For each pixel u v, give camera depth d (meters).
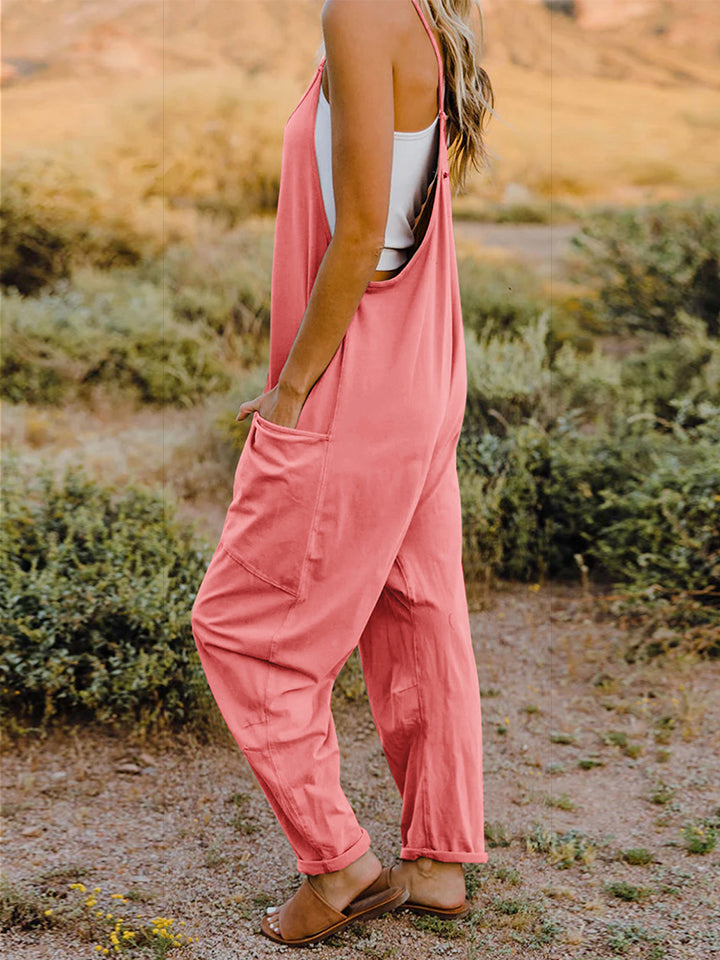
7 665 2.37
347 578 1.42
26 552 2.70
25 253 4.55
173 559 2.55
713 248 4.32
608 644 2.79
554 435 3.45
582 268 4.47
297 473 1.39
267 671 1.45
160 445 3.36
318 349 1.36
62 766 2.19
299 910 1.51
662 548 3.01
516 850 1.80
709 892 1.70
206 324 3.81
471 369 3.29
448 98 1.50
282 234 1.45
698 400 3.74
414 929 1.55
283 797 1.45
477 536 3.03
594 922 1.61
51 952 1.53
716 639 2.75
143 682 2.30
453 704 1.55
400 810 1.91
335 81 1.28
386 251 1.44
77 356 3.88
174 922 1.59
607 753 2.24
